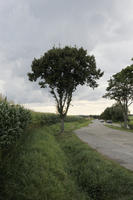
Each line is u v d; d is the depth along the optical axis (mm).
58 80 15891
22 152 5230
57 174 4656
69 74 16578
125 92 27422
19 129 5547
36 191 3402
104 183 4195
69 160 6598
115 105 49062
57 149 7664
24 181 3617
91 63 16969
